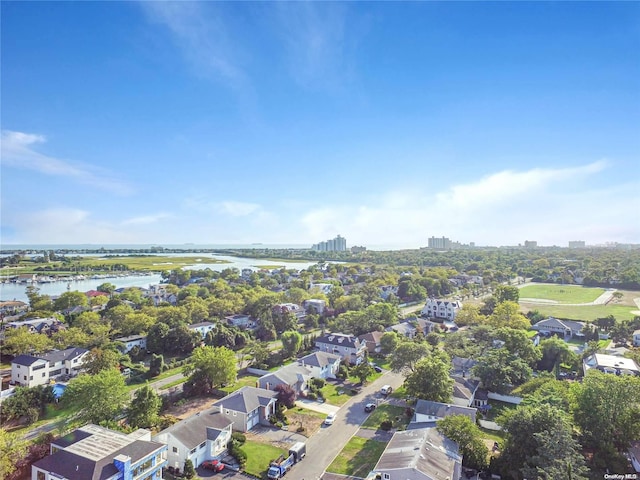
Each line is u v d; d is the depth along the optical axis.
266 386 71.75
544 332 120.88
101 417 55.34
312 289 188.25
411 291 179.25
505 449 46.41
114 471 39.66
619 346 107.19
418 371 65.38
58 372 84.62
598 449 48.03
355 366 85.69
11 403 61.47
